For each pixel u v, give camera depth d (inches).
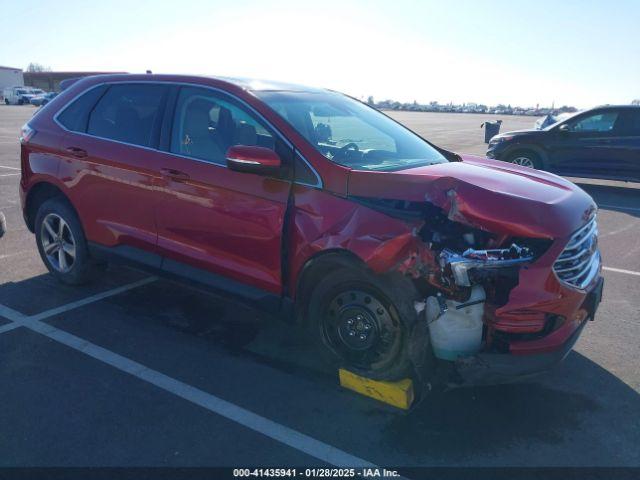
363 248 122.0
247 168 132.1
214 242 150.7
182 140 158.1
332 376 143.6
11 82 2856.8
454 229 124.4
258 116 146.3
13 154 578.6
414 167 148.6
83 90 186.5
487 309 119.8
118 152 168.1
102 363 147.2
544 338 121.8
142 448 114.1
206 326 170.4
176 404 129.8
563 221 122.4
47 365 145.2
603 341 168.4
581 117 442.9
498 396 136.3
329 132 153.4
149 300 187.9
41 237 195.8
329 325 137.6
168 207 157.9
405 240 119.1
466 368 120.4
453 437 120.3
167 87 166.2
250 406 129.9
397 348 126.6
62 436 117.0
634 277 227.8
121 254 172.6
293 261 136.3
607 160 434.0
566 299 121.2
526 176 152.9
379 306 127.3
